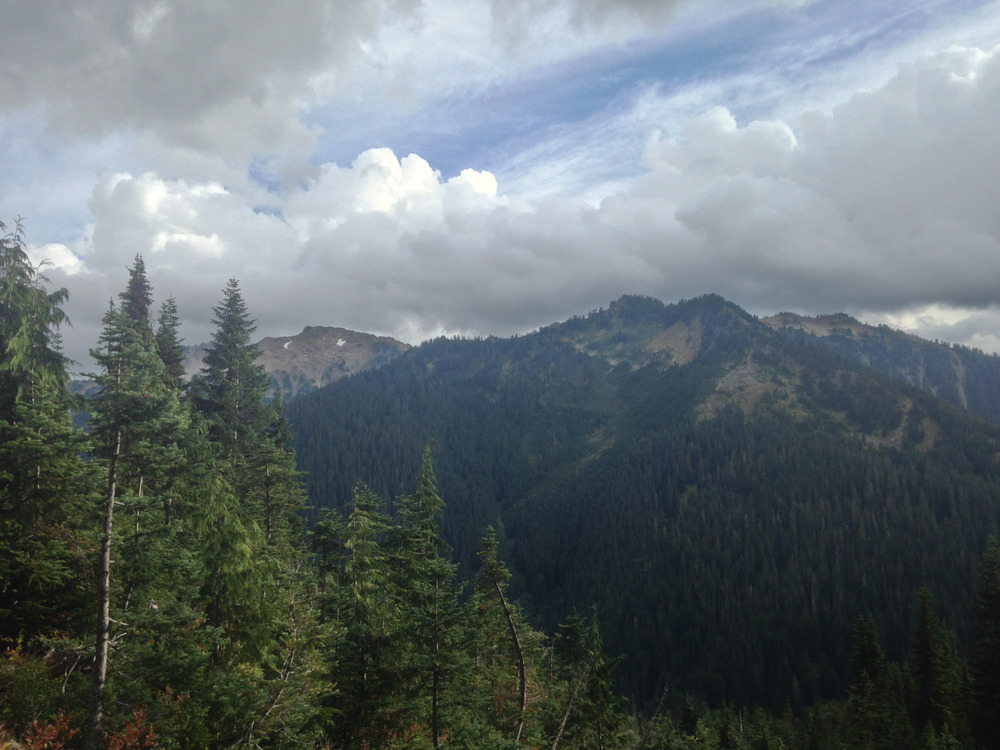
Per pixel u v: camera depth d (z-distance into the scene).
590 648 26.52
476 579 22.59
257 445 34.88
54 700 15.25
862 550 133.88
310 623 19.02
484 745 18.53
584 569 162.75
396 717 21.25
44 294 21.48
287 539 34.91
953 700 49.72
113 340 15.90
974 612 43.34
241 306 36.03
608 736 24.73
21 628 18.69
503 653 27.45
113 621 15.05
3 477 18.25
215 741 15.55
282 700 15.90
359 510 29.17
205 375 35.56
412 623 21.67
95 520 19.12
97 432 15.68
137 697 15.27
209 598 20.41
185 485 23.23
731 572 136.75
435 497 32.88
